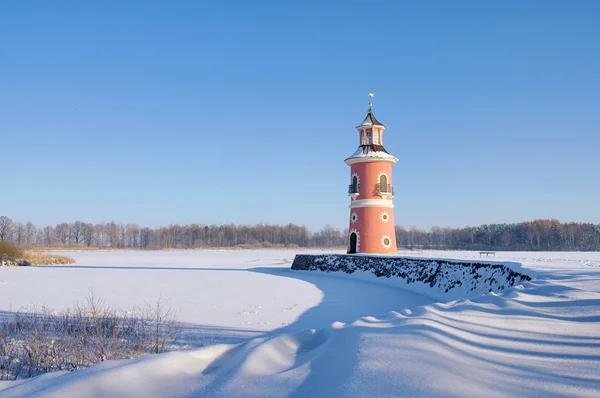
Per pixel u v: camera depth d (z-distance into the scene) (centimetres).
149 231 13950
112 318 1066
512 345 575
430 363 473
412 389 403
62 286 2475
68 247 12506
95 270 3841
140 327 1073
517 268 1445
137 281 2786
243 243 14075
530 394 406
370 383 424
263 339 651
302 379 468
